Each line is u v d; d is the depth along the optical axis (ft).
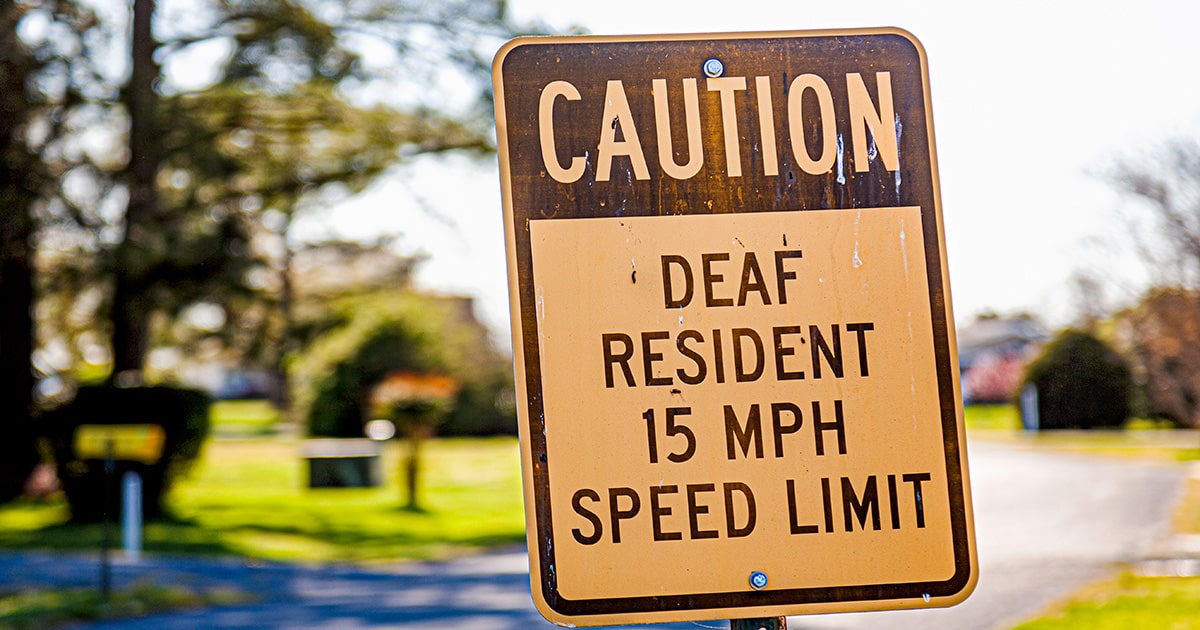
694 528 7.42
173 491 71.56
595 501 7.39
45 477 74.95
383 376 114.11
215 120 57.98
